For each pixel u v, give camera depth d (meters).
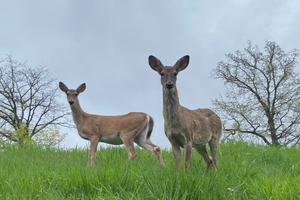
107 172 7.25
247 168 8.11
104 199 6.29
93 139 14.86
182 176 6.41
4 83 39.75
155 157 14.20
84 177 7.12
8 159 12.31
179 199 6.11
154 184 6.36
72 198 6.72
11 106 40.00
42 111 40.34
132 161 12.61
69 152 15.12
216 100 38.44
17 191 6.82
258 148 15.62
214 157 10.61
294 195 6.13
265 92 39.47
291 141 38.59
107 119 14.92
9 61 40.03
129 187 6.90
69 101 15.14
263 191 6.46
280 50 40.12
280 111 38.91
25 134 36.19
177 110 9.50
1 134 36.91
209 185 6.35
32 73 40.19
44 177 7.87
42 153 14.64
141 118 14.76
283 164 12.24
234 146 15.84
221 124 10.80
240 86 40.00
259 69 40.09
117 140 14.89
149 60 10.22
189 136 9.65
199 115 10.23
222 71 40.47
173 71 9.85
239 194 6.59
